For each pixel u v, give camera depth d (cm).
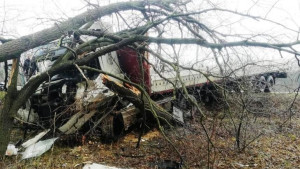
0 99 725
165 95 959
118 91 699
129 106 813
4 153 587
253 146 732
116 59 805
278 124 950
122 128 795
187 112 929
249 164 612
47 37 620
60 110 731
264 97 973
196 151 671
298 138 822
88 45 657
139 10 736
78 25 671
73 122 694
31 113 762
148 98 638
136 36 632
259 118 1010
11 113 596
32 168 555
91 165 579
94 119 750
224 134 802
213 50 639
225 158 639
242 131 827
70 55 635
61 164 586
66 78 709
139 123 862
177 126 843
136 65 813
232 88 697
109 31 754
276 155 673
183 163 573
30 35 605
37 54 766
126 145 734
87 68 612
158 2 766
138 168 578
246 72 849
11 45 579
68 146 714
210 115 978
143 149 701
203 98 1113
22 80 812
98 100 710
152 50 671
